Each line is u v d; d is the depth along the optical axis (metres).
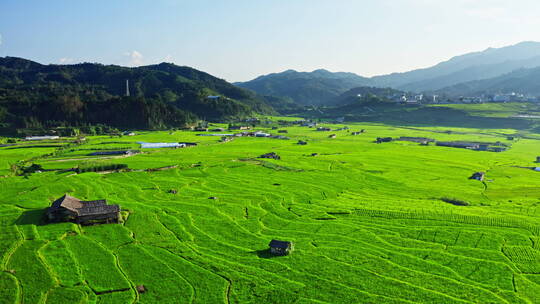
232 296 80.06
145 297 79.75
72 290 80.88
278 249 99.88
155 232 112.62
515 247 105.44
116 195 149.88
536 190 168.50
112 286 83.12
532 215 131.75
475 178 191.75
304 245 105.88
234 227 118.19
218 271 90.06
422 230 117.69
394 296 80.25
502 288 84.44
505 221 124.12
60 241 103.88
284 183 177.25
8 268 89.12
